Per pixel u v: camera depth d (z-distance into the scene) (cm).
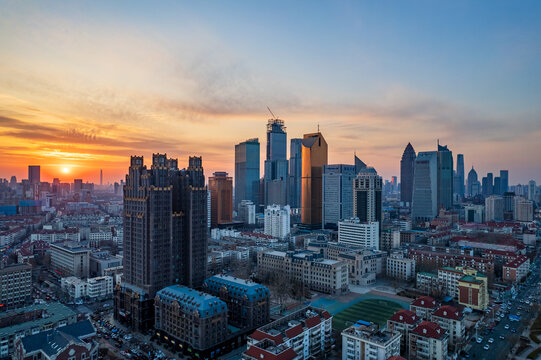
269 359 19212
